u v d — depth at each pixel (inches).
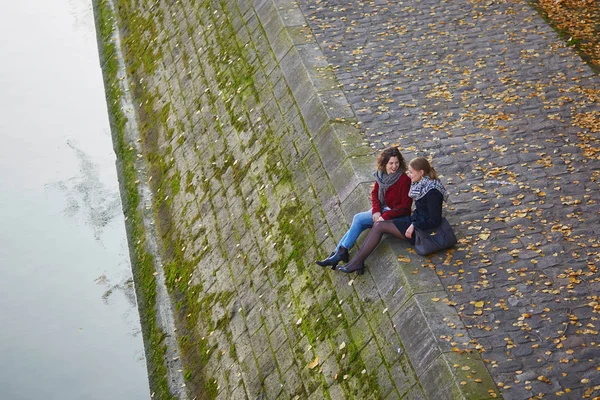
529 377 351.6
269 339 480.1
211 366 514.0
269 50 658.8
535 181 483.2
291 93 598.5
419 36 655.8
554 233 438.3
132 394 554.3
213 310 543.5
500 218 453.1
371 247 424.5
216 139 653.9
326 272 464.8
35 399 557.3
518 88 583.8
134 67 870.4
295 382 442.3
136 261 649.6
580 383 347.9
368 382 394.9
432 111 559.5
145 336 581.0
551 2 705.6
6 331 613.9
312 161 533.6
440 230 418.6
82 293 645.3
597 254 421.4
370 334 410.6
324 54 626.5
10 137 830.5
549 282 403.9
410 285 402.3
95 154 802.8
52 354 593.9
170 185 681.6
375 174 422.0
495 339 371.6
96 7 1040.8
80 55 962.7
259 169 581.6
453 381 348.8
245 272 535.5
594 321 379.6
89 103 879.7
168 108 752.3
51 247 694.5
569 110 554.9
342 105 560.7
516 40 646.5
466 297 396.5
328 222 486.3
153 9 900.0
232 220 578.9
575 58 617.3
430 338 373.1
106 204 736.3
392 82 593.0
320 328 445.7
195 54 759.7
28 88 906.1
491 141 524.4
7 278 662.5
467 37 653.9
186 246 613.3
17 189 762.2
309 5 695.1
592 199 464.1
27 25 1022.4
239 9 733.3
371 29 665.0
